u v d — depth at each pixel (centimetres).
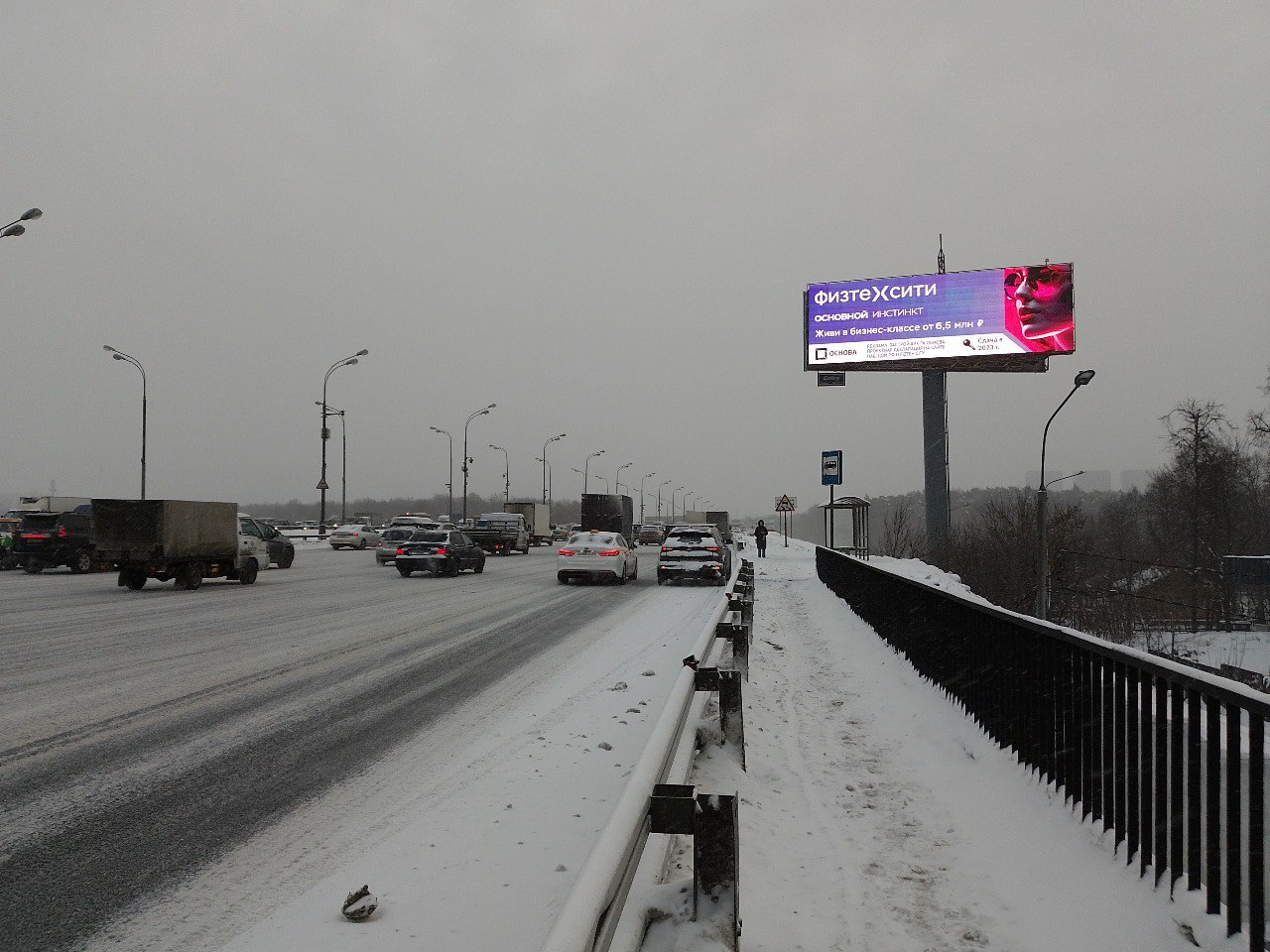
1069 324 3712
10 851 439
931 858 431
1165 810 359
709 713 632
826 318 4069
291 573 2816
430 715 764
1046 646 505
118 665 1005
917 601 927
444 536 2670
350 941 343
